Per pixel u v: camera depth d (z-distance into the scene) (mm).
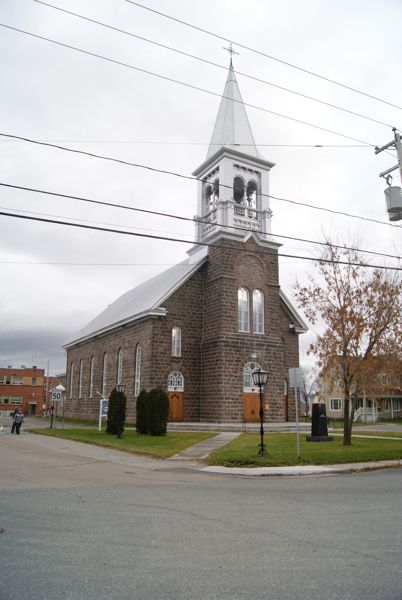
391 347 22969
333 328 23234
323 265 24172
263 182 38844
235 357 34906
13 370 87875
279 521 8672
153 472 15531
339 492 11938
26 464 16453
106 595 5270
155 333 35344
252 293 36719
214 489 12219
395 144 18828
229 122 38812
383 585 5629
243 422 34344
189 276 36781
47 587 5480
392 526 8359
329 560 6504
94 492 11422
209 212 38531
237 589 5480
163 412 26938
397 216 17391
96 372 46656
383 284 23062
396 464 18266
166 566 6203
